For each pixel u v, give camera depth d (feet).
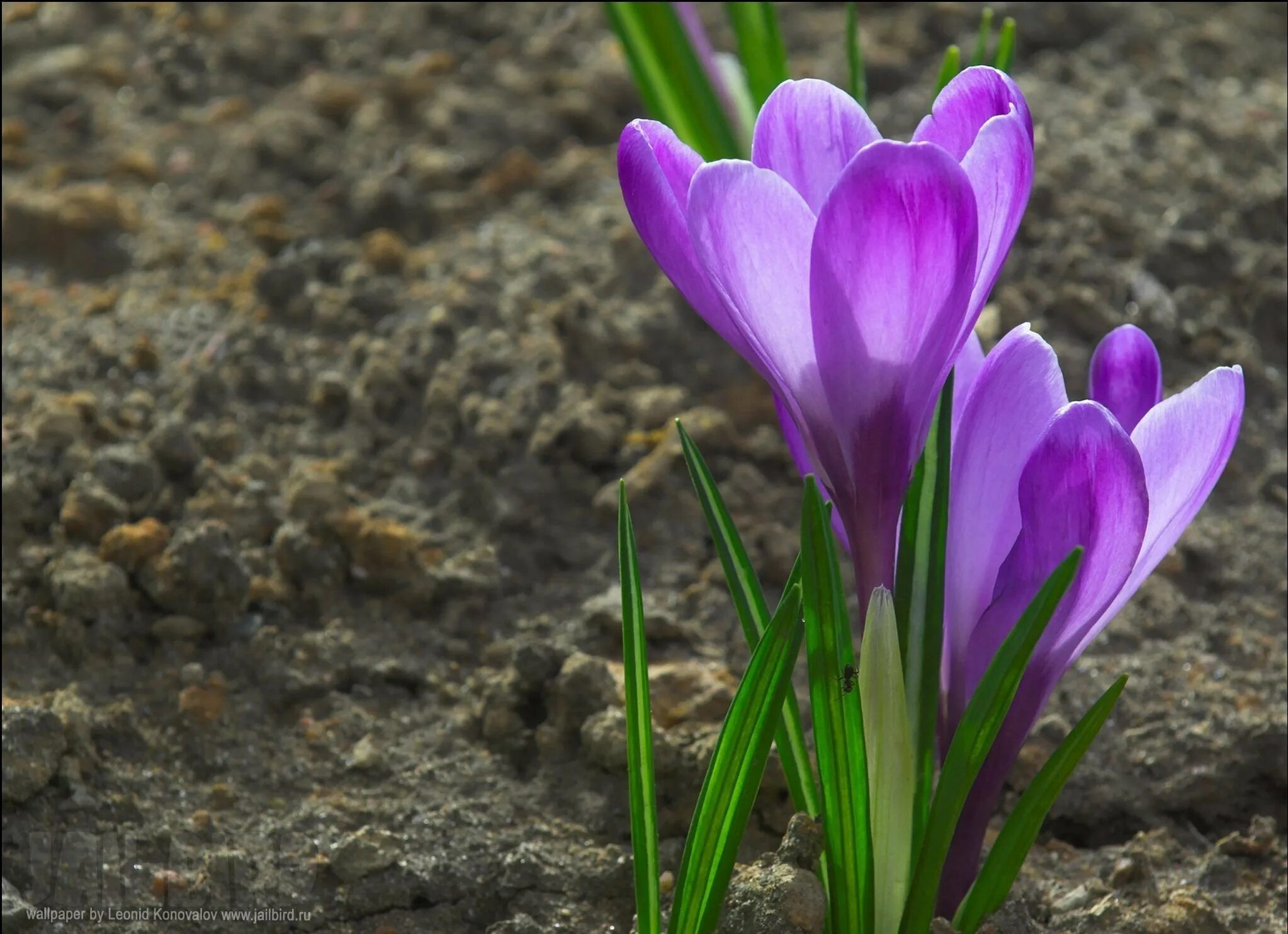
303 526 3.64
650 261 4.51
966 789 3.21
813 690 3.21
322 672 3.56
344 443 3.86
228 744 3.51
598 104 5.39
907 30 5.68
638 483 3.73
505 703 3.52
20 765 3.43
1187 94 5.37
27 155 5.13
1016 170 3.14
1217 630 3.62
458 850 3.43
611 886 3.42
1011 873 3.26
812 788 3.29
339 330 4.26
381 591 3.63
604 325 4.25
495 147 5.20
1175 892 3.40
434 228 4.82
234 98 5.49
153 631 3.57
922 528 3.23
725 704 3.51
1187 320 4.32
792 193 3.11
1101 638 3.61
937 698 3.24
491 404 3.92
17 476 3.66
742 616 3.27
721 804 3.22
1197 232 4.59
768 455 3.87
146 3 6.00
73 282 4.57
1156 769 3.50
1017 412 3.20
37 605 3.59
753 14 3.79
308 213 4.85
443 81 5.52
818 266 3.11
